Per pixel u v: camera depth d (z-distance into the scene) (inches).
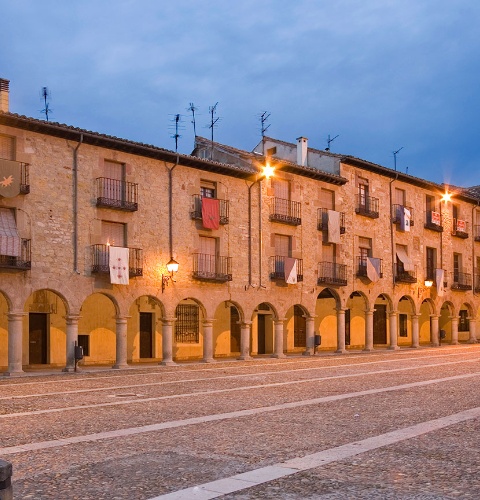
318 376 853.8
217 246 1236.5
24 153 971.9
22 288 955.3
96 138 1041.5
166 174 1159.6
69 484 289.9
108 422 466.9
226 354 1392.7
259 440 390.9
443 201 1803.6
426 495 269.6
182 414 506.3
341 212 1473.9
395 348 1588.3
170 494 272.2
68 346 1010.7
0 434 419.2
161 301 1135.6
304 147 1555.1
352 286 1491.1
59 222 1006.4
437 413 499.5
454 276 1835.6
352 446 370.0
